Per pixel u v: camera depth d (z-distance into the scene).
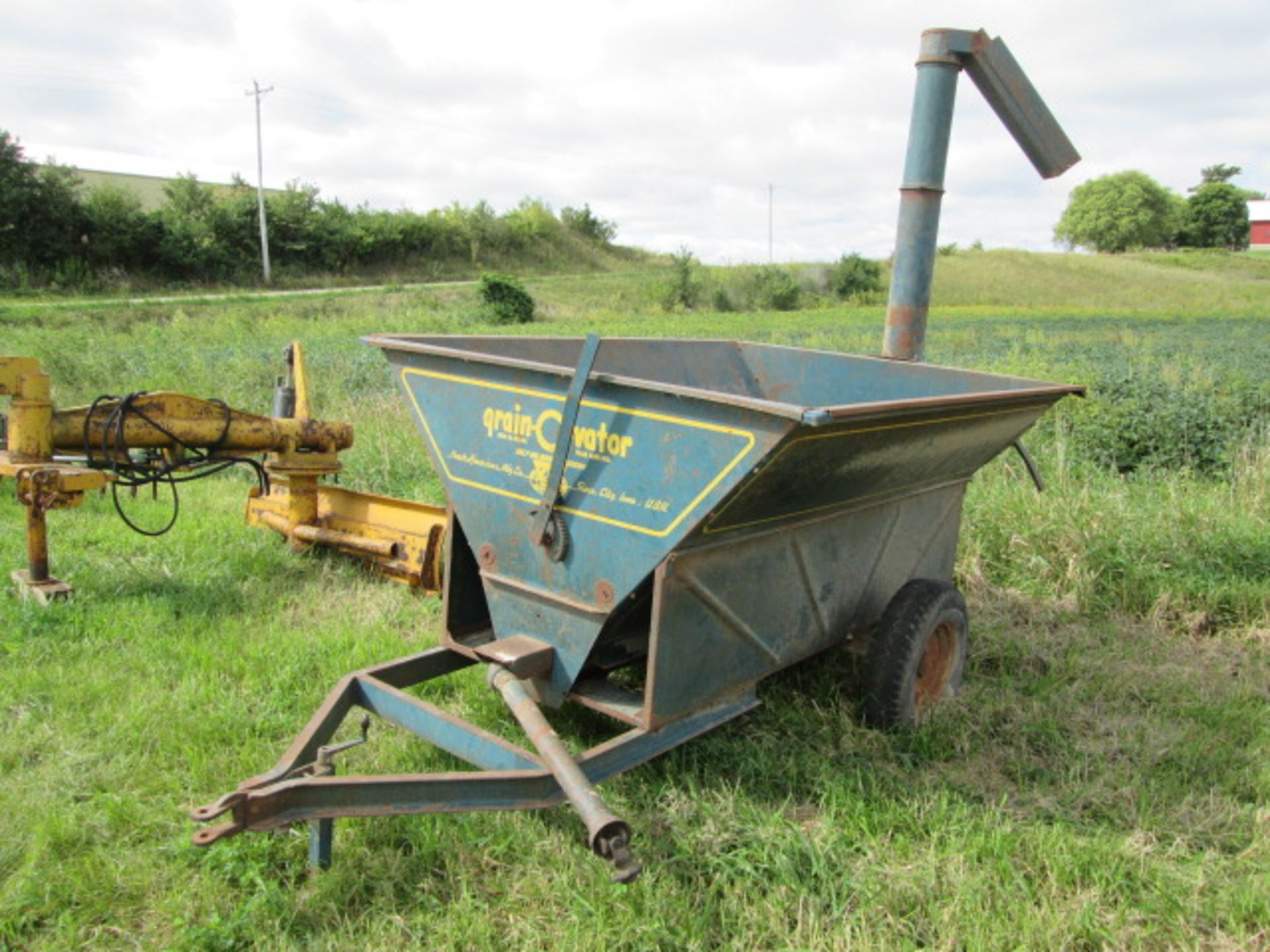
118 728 4.53
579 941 3.24
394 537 6.86
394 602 6.41
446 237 72.88
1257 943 3.42
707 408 3.45
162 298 43.28
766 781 4.30
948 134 5.84
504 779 3.46
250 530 7.93
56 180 47.12
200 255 51.53
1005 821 4.07
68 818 3.82
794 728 4.80
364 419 11.75
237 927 3.28
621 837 3.16
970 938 3.31
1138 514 7.55
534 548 4.15
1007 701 5.23
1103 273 75.50
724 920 3.38
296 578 6.88
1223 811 4.20
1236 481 8.78
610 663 4.43
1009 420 4.85
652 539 3.71
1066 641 6.11
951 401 4.00
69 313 34.72
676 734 4.00
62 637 5.62
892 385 5.80
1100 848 3.83
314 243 60.16
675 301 55.97
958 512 5.59
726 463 3.45
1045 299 65.00
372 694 4.15
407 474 9.55
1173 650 6.07
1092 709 5.23
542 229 82.25
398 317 36.09
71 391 14.51
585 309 52.00
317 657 5.41
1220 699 5.35
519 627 4.30
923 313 6.07
